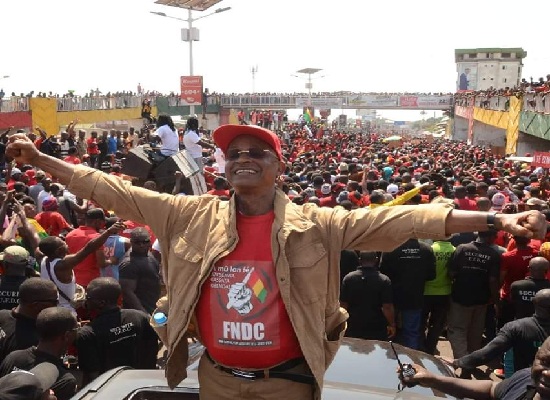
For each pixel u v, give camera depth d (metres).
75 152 15.21
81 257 5.72
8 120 25.58
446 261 7.52
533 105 24.30
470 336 7.61
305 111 56.41
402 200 2.56
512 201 11.80
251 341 2.18
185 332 2.25
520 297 6.43
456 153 32.94
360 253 6.74
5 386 2.79
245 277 2.19
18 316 4.51
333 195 11.61
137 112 39.25
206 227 2.31
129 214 2.44
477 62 90.56
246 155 2.24
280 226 2.19
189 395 3.34
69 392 3.79
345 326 2.38
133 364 4.88
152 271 6.57
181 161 11.74
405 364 3.69
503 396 3.32
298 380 2.21
